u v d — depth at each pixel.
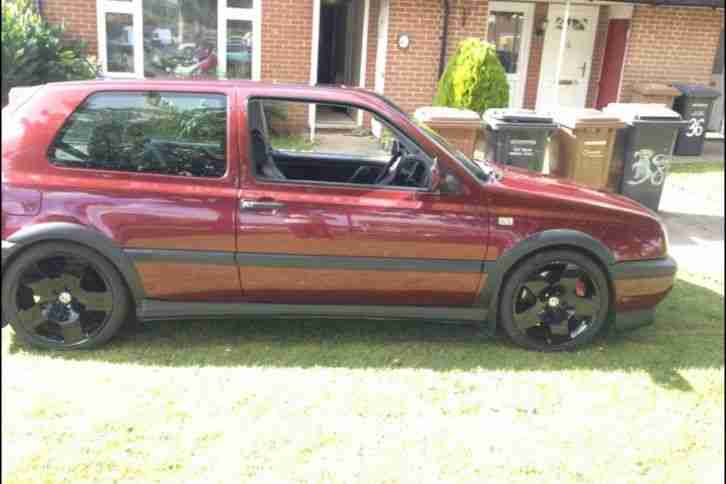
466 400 3.65
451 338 4.46
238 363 3.96
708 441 3.37
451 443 3.25
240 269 3.98
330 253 4.00
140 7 10.69
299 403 3.54
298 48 11.29
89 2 10.52
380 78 11.42
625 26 11.90
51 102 3.88
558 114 7.31
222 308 4.09
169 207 3.86
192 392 3.60
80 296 3.98
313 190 3.98
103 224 3.83
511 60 12.84
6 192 3.79
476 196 4.06
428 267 4.07
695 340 4.58
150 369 3.85
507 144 6.71
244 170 3.92
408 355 4.17
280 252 3.97
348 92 4.13
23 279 3.89
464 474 3.03
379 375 3.88
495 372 3.99
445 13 10.77
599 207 4.20
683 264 6.33
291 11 11.10
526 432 3.38
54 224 3.79
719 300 5.39
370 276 4.06
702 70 12.02
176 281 3.97
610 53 12.50
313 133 10.61
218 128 3.93
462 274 4.10
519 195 4.11
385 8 10.93
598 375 4.01
